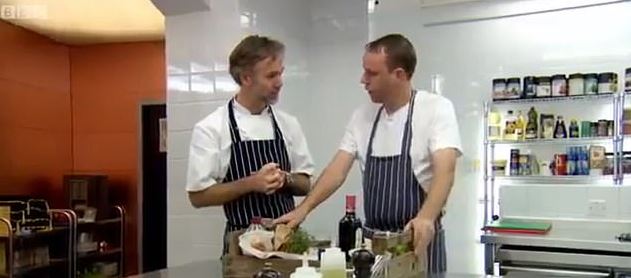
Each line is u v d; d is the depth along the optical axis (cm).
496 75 345
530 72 338
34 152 482
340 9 339
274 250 168
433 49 356
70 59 538
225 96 275
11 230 396
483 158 347
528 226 311
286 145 204
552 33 334
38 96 489
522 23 340
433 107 180
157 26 464
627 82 310
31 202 430
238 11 273
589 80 316
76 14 423
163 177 516
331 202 335
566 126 329
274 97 192
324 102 342
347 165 198
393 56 174
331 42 340
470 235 349
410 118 182
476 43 349
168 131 289
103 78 532
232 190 180
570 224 326
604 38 323
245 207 188
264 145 196
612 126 315
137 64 525
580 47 328
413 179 182
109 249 511
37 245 436
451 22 352
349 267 148
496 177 343
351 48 335
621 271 271
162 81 518
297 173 206
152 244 517
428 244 156
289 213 187
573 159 324
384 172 186
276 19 307
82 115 535
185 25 286
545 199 334
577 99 326
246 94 192
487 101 345
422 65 358
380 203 186
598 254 276
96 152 533
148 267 517
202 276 148
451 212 354
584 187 325
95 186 492
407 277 140
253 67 185
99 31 480
